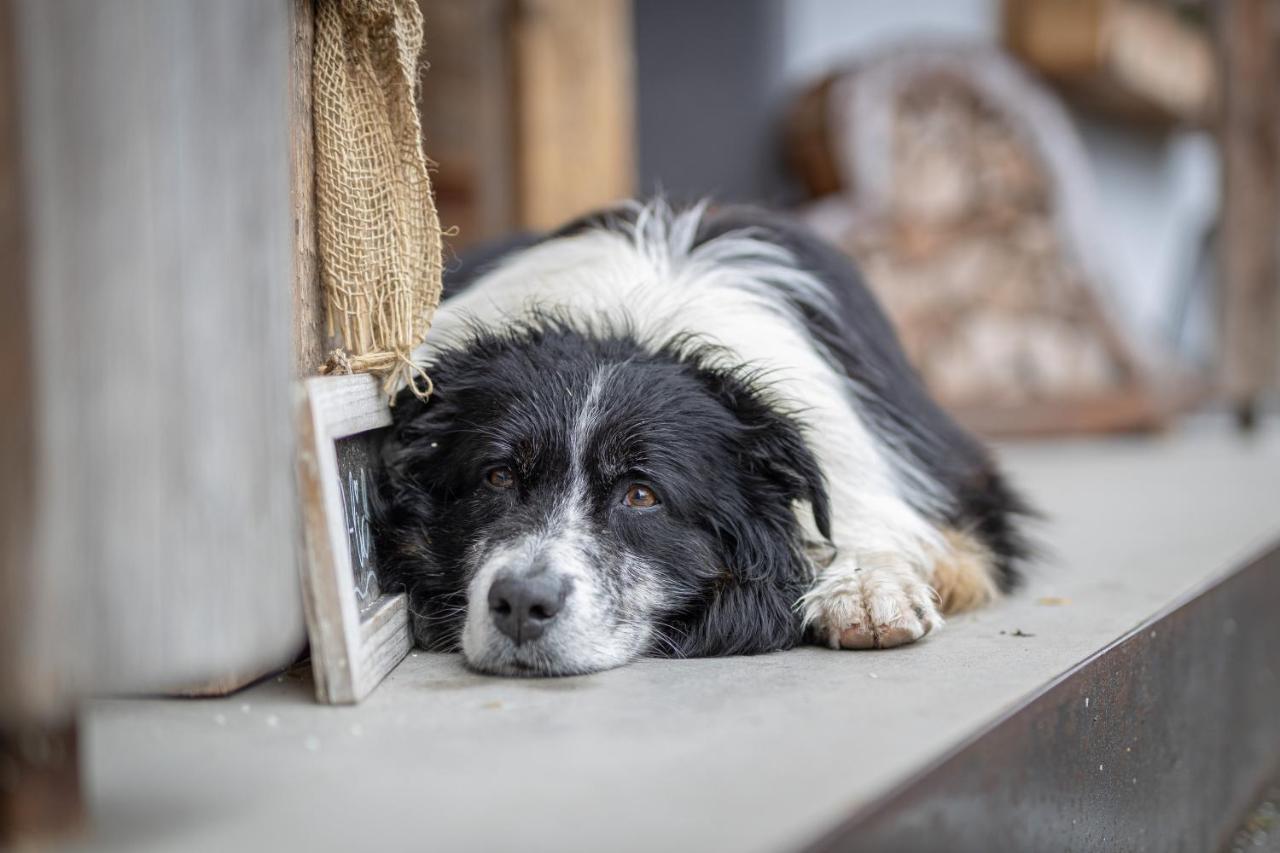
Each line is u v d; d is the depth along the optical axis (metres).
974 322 8.52
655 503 2.84
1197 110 12.35
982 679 2.32
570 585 2.57
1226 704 3.37
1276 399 10.25
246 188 1.73
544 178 6.73
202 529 1.67
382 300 2.66
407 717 2.13
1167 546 4.07
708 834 1.55
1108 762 2.48
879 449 3.26
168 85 1.59
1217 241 9.55
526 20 6.57
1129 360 8.98
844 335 3.45
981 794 1.94
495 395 2.85
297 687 2.34
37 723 1.52
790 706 2.16
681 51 8.57
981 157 8.48
